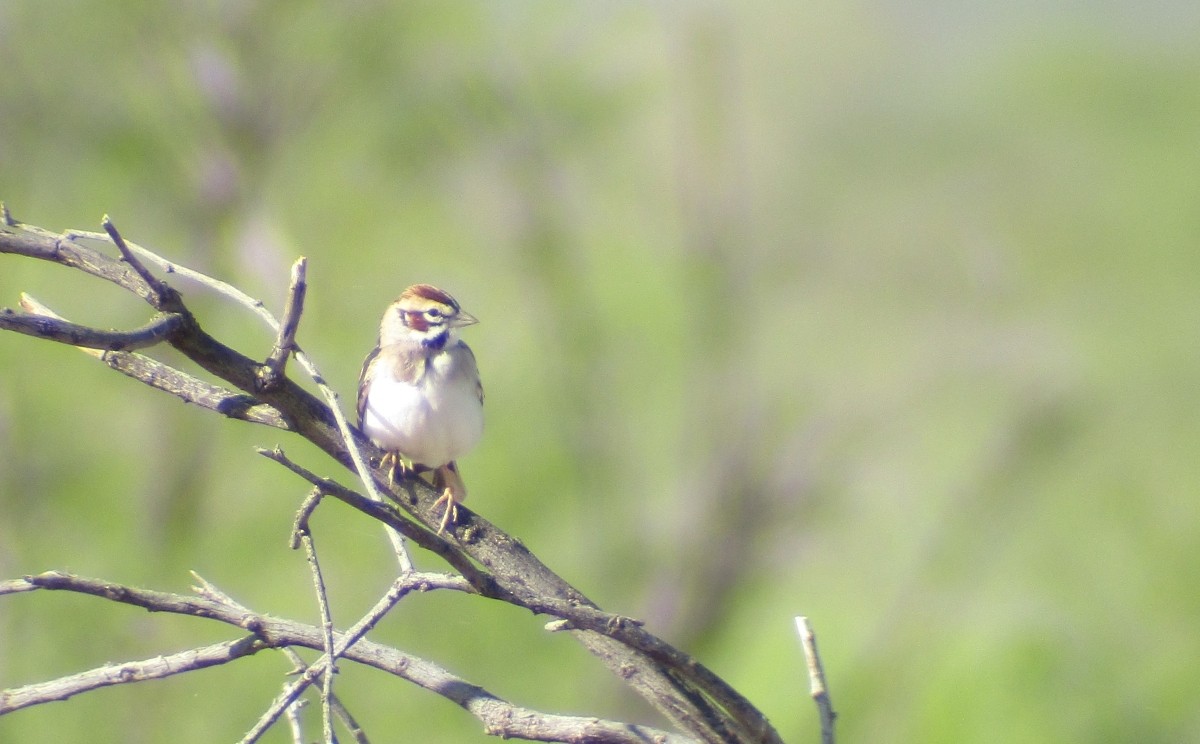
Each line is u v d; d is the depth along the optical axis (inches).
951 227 585.3
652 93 513.0
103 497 462.0
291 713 186.4
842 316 576.7
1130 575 543.2
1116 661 536.1
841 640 548.7
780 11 587.5
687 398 537.6
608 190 531.5
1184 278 574.9
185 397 200.7
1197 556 542.0
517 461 526.9
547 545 534.0
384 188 490.0
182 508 467.2
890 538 552.1
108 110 453.1
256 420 205.0
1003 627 535.2
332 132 481.4
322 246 481.7
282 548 482.3
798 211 583.5
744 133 549.3
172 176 459.2
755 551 529.3
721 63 525.7
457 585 164.2
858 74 597.0
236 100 457.1
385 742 491.8
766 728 169.8
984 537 531.5
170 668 174.9
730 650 557.3
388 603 165.5
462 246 512.1
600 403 530.3
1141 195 587.2
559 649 512.1
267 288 459.8
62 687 171.3
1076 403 541.3
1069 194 595.8
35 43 447.5
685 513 533.0
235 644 177.9
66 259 189.0
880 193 593.9
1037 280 582.9
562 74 501.4
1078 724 521.3
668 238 536.7
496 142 500.4
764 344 564.1
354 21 466.0
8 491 447.2
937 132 602.9
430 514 213.5
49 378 453.1
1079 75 604.7
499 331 527.5
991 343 561.3
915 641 529.7
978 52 610.2
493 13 491.5
